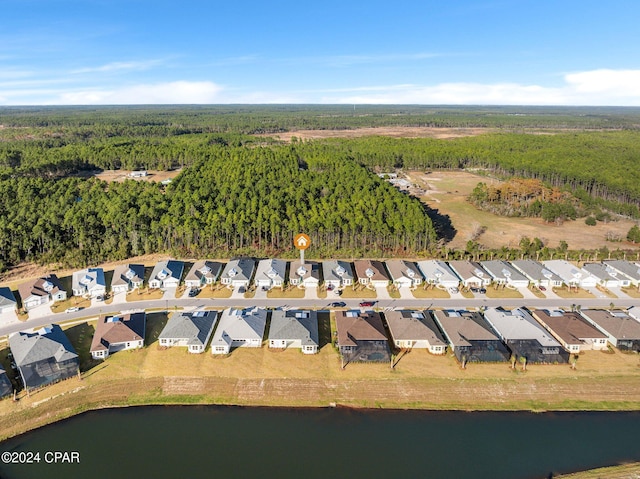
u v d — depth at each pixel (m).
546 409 64.69
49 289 91.56
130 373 70.12
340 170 181.50
